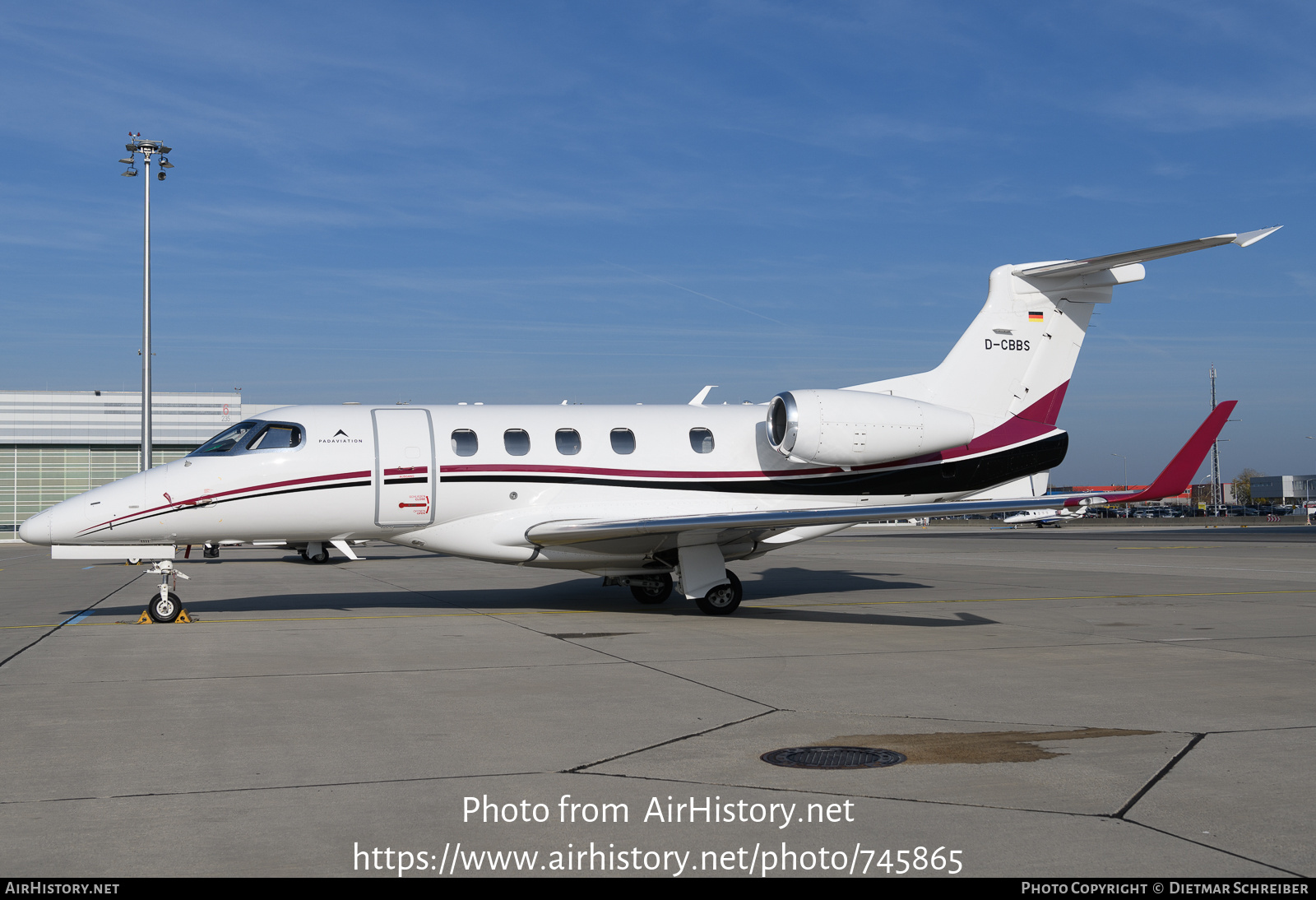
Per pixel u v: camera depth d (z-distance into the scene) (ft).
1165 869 14.70
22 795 18.35
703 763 20.43
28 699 27.22
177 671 31.65
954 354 53.42
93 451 172.65
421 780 19.25
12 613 50.62
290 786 18.84
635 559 50.11
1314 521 278.26
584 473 49.49
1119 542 144.77
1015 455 53.57
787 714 25.02
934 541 152.66
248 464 45.98
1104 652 35.50
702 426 51.75
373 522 47.75
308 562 98.37
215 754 21.21
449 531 48.88
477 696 27.40
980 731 23.25
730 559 51.80
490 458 48.55
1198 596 58.29
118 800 18.06
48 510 44.73
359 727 23.67
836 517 45.03
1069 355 54.75
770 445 51.34
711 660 33.71
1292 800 17.94
